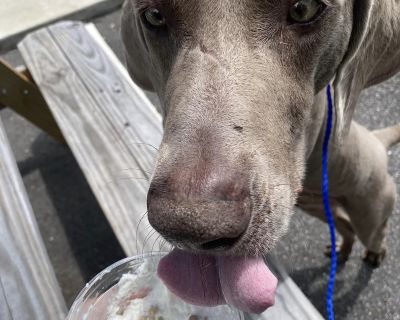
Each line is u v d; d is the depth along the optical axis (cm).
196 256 18
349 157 30
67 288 40
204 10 19
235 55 19
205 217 15
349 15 22
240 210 16
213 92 18
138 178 27
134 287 18
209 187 16
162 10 20
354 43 23
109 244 42
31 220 24
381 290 38
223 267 17
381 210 34
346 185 31
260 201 18
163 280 18
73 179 48
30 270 22
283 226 19
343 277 39
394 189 36
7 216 24
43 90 35
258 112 19
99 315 18
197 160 17
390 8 25
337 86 24
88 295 18
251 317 20
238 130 18
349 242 39
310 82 22
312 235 41
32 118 47
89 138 31
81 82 35
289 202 20
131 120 31
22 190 26
